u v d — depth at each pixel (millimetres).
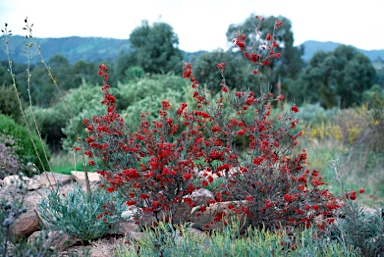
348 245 4027
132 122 13203
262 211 4809
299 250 3789
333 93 35500
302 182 5086
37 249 3379
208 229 4961
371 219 4730
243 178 5086
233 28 30109
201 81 15312
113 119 4926
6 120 8922
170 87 16391
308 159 9805
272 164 5035
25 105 11914
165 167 4402
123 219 4875
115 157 4902
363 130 11297
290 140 5527
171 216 4676
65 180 7312
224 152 5051
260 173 4902
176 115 5141
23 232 4469
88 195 5039
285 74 35438
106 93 5051
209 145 5016
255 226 4895
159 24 31359
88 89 16891
